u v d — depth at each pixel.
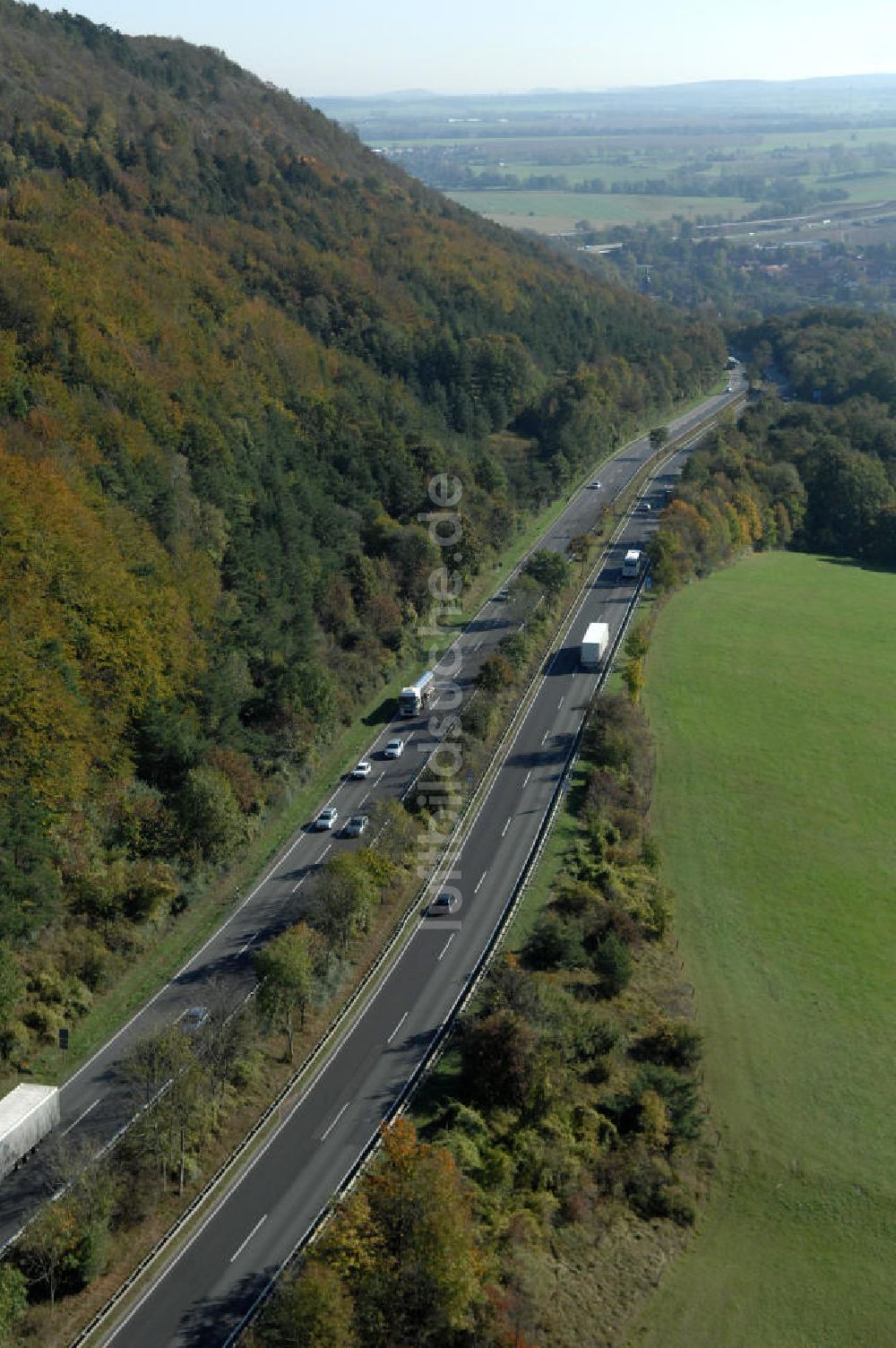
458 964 105.56
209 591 145.00
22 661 110.50
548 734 150.50
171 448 163.25
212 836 116.06
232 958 105.88
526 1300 72.25
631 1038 98.94
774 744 157.25
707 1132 92.06
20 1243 73.19
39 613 117.19
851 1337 75.62
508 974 97.00
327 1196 79.75
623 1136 89.00
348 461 195.62
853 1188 87.56
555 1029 94.31
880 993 109.50
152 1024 96.19
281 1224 77.50
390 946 107.38
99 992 100.56
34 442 140.00
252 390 196.75
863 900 124.12
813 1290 79.19
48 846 103.06
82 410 154.38
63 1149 78.88
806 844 134.12
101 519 136.75
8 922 96.38
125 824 113.56
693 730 159.50
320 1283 65.75
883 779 149.25
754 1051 100.88
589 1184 84.31
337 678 155.38
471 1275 69.12
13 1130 79.50
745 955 114.12
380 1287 68.50
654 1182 85.50
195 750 124.06
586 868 119.88
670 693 169.88
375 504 190.50
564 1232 79.94
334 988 101.44
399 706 157.00
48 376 156.62
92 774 115.00
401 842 120.38
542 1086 87.75
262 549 158.25
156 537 144.75
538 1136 85.81
